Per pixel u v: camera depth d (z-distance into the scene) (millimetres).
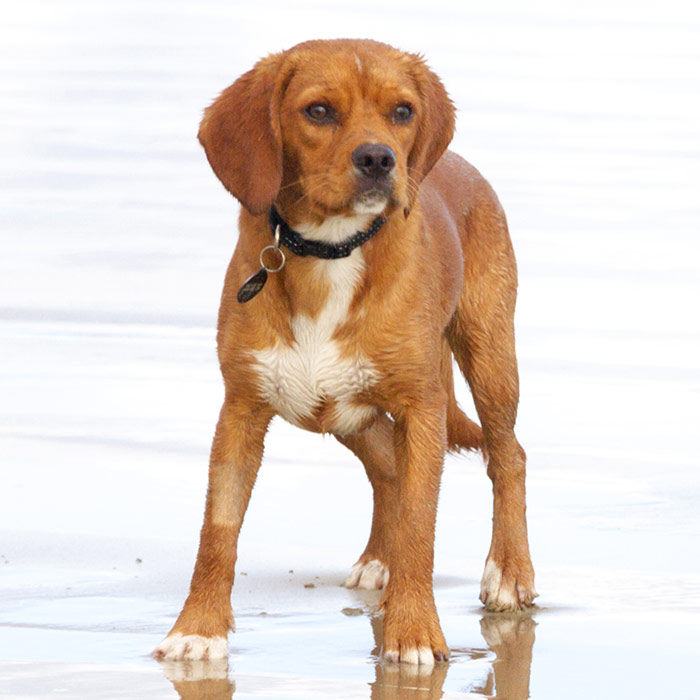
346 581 9781
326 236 8367
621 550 10438
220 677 7527
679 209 26859
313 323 8453
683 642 8273
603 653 8078
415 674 7672
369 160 8008
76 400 14719
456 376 16953
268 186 8266
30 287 19844
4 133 32312
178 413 14344
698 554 10328
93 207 25656
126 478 12242
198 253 22438
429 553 8297
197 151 31188
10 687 7250
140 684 7348
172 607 8961
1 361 16156
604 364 16766
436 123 8844
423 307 8562
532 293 20328
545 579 9797
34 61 42906
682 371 16531
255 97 8383
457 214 10133
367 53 8398
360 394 8609
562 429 14133
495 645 8320
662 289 20812
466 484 12461
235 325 8531
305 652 8102
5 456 12828
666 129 36094
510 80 42406
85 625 8531
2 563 9906
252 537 10859
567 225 25109
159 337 17438
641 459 13086
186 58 43656
